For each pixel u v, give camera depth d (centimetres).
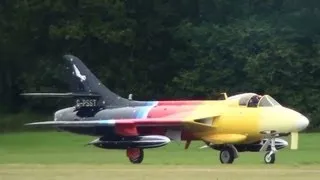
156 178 8650
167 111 13512
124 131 13050
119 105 14738
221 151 12431
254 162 12306
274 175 8950
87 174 9294
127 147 12925
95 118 14875
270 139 12238
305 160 12681
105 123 13125
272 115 12138
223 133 12619
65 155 15362
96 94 15038
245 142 12550
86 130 13975
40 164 11594
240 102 12581
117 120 13375
